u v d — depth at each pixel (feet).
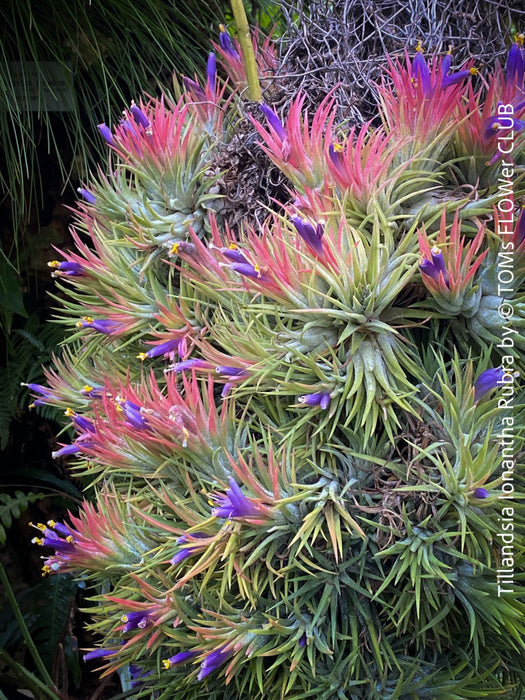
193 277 2.06
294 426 1.85
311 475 1.88
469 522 1.77
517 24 2.35
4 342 3.38
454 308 1.83
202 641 1.89
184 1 2.99
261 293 1.86
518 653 1.96
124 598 2.04
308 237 1.76
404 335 1.94
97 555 2.00
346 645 1.92
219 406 2.10
